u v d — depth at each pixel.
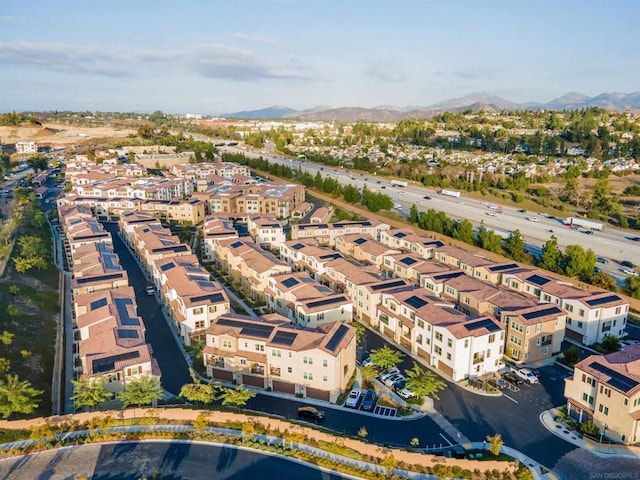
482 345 63.00
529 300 72.94
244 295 90.75
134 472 44.03
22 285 84.19
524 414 55.78
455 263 96.50
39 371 61.41
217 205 156.50
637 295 88.12
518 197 170.75
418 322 68.94
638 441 49.91
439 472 44.78
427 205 167.50
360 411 56.53
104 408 54.66
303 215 154.88
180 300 73.00
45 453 46.41
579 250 97.81
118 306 69.38
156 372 56.72
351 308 75.62
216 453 46.94
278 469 45.00
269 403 58.00
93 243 101.44
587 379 53.19
